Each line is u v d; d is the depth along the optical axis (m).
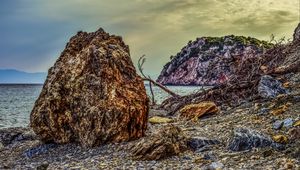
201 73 146.62
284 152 12.61
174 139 15.05
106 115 18.31
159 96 79.25
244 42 135.62
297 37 32.78
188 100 29.80
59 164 15.71
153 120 23.86
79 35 23.22
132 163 14.05
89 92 19.25
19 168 16.08
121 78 20.02
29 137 24.41
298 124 15.34
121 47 21.61
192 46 178.88
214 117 22.20
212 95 27.78
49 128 20.11
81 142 18.78
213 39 164.12
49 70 22.03
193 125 20.69
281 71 27.00
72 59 21.28
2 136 24.84
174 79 177.25
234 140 14.19
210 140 15.40
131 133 18.58
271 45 36.88
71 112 19.67
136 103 19.05
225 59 32.47
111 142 18.28
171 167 12.95
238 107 23.16
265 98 22.77
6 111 64.81
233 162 12.46
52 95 20.09
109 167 13.93
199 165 12.79
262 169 11.27
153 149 14.55
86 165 14.77
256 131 14.63
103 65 19.70
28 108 73.25
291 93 22.02
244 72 29.42
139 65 36.91
